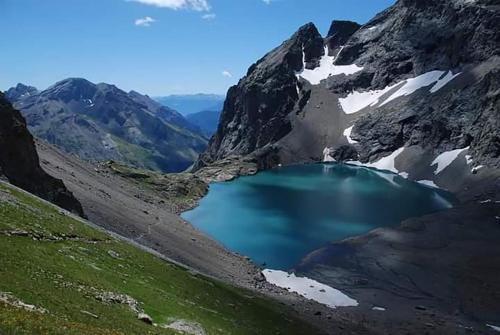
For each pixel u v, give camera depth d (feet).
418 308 332.80
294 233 528.63
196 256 360.89
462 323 308.60
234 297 255.29
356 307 335.26
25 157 313.73
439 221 565.94
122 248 236.43
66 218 242.17
